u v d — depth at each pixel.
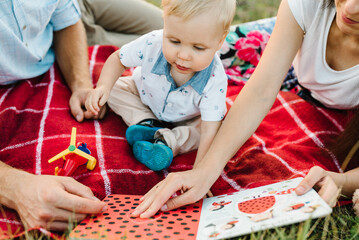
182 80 1.66
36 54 1.92
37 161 1.60
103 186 1.54
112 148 1.72
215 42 1.46
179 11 1.37
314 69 1.81
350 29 1.42
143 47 1.70
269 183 1.56
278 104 2.05
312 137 1.85
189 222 1.28
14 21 1.73
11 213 1.39
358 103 1.83
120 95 1.90
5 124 1.72
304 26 1.68
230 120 1.57
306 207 1.19
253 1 3.50
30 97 1.90
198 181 1.39
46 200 1.23
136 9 2.58
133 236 1.20
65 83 2.05
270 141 1.86
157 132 1.71
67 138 1.70
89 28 2.50
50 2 1.86
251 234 1.19
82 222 1.28
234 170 1.70
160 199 1.31
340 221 1.39
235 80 2.25
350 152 1.69
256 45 2.28
